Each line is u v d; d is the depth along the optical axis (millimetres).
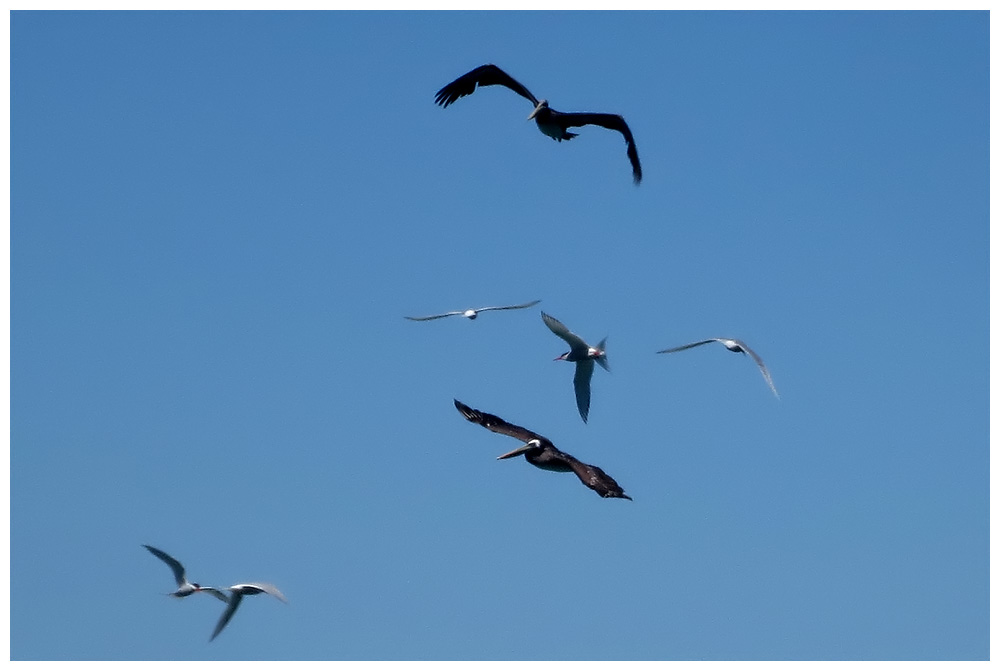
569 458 32781
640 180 36906
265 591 35656
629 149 36625
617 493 31812
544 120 36312
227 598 35750
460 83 36938
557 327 37219
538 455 32781
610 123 36438
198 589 35406
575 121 36344
